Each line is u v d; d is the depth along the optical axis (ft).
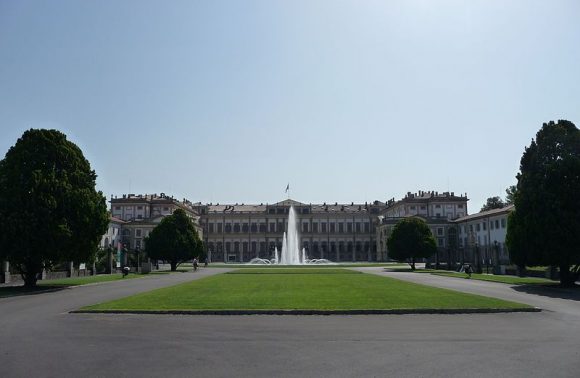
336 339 54.80
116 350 49.03
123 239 451.53
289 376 39.19
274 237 576.61
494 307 80.48
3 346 51.19
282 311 76.79
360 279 167.32
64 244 138.10
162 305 84.12
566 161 143.23
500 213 323.98
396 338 55.42
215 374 39.78
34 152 142.82
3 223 132.77
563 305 89.10
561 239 139.74
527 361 43.93
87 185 150.51
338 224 576.61
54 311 81.00
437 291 113.91
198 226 519.19
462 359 44.78
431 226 436.35
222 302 88.69
